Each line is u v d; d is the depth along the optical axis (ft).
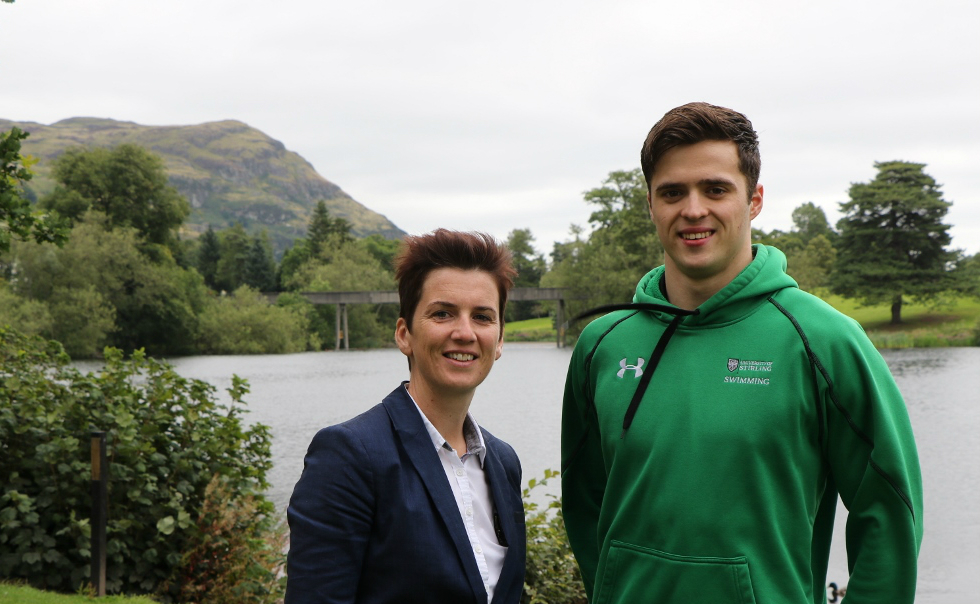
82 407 17.33
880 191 213.87
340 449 6.25
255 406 83.15
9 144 17.13
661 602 6.73
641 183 213.46
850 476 6.72
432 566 6.13
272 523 18.28
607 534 7.26
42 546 16.31
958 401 78.89
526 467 45.24
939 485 39.60
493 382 111.55
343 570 6.06
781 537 6.58
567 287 208.33
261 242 370.94
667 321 7.38
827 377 6.63
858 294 212.43
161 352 201.46
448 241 6.71
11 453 17.21
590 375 7.90
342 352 224.94
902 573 6.32
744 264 7.26
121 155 220.64
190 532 16.85
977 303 227.40
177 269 211.61
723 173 6.94
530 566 17.31
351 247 317.83
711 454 6.70
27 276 165.27
